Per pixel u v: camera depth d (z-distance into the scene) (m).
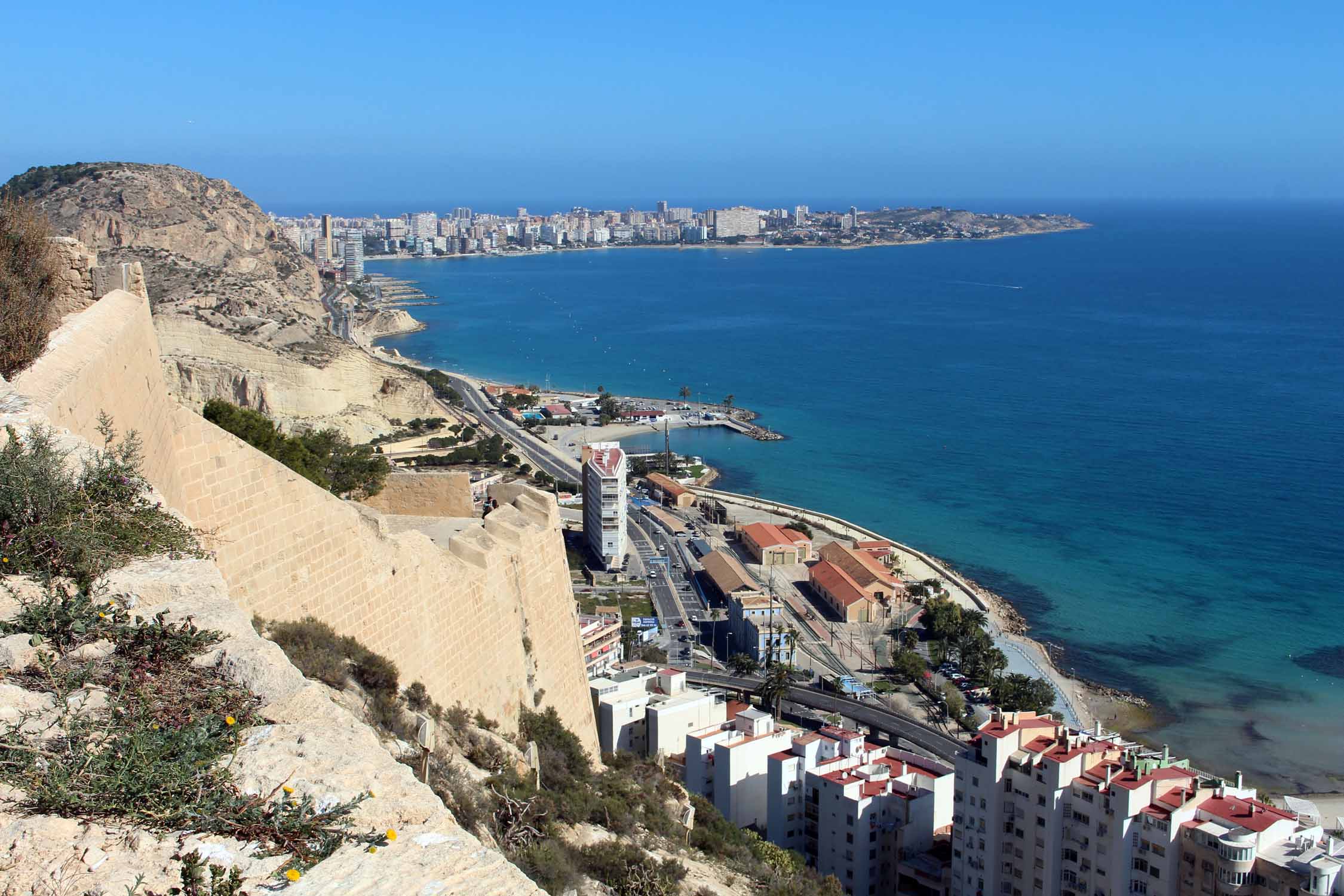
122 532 14.05
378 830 9.35
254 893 8.41
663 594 134.50
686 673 105.56
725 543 154.25
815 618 126.25
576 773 33.59
